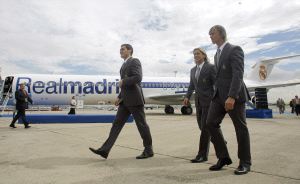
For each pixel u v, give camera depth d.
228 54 3.70
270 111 17.47
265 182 3.13
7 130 8.89
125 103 4.58
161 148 5.59
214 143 3.85
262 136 7.51
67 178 3.27
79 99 20.91
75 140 6.59
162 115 21.08
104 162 4.21
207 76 4.46
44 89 20.14
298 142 6.35
